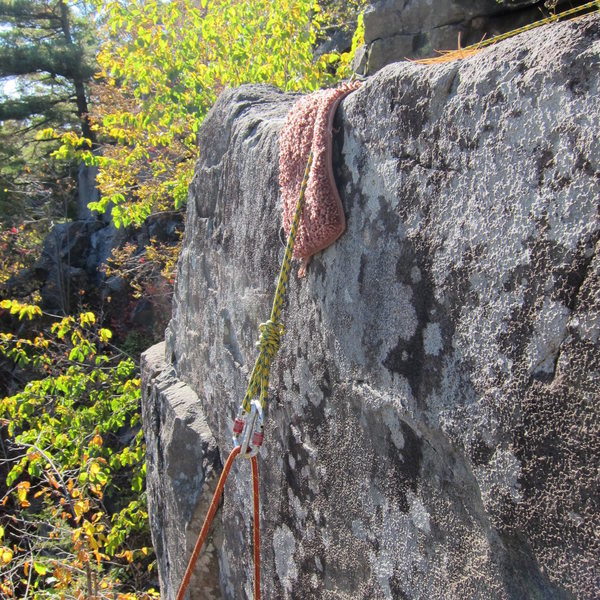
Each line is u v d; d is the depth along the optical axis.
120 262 9.91
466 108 1.16
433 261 1.24
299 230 1.72
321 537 1.75
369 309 1.45
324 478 1.72
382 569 1.46
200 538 1.42
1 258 12.69
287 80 5.64
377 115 1.43
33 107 17.17
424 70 1.29
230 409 2.57
